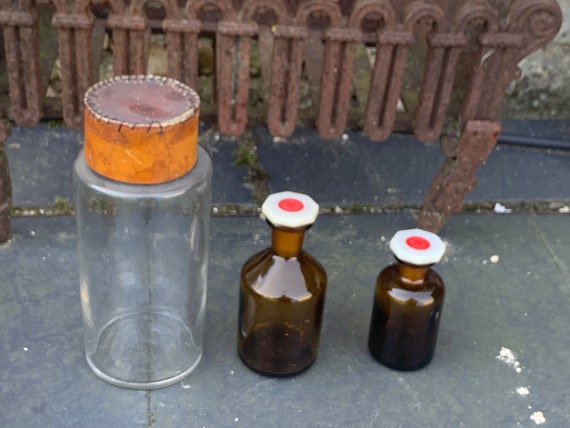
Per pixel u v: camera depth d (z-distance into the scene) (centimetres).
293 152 67
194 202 45
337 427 46
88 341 48
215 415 46
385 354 49
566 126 73
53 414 45
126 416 45
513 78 50
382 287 48
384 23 47
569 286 56
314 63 57
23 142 65
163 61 69
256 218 61
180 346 49
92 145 40
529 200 64
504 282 56
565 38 70
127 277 50
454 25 47
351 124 53
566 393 49
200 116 52
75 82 48
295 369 48
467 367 50
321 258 57
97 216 46
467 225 61
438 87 50
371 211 62
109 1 45
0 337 49
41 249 56
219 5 46
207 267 52
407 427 46
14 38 46
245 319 47
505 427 46
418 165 67
